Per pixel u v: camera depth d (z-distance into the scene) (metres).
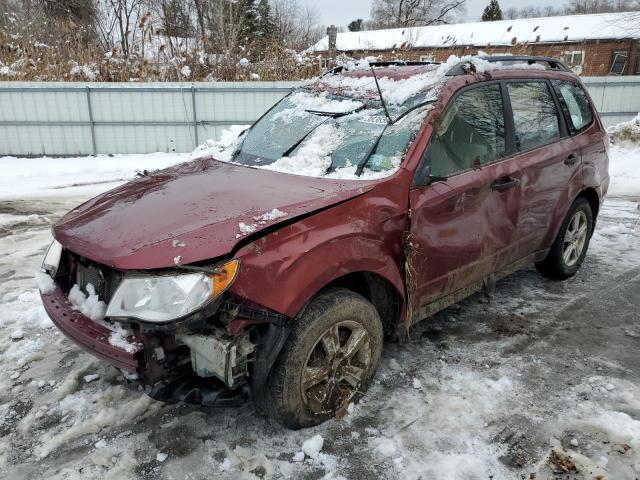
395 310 3.19
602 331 3.91
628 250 5.68
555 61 4.58
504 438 2.76
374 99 3.64
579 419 2.90
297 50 18.78
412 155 3.10
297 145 3.55
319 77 4.36
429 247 3.17
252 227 2.46
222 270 2.33
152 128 12.98
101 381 3.25
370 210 2.84
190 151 13.28
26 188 9.27
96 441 2.74
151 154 13.00
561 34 31.45
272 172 3.28
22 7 17.83
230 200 2.79
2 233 6.39
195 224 2.54
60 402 3.06
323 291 2.78
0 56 14.76
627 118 14.35
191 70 15.20
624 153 11.57
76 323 2.58
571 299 4.46
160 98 12.77
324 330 2.68
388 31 34.12
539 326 3.98
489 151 3.61
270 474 2.52
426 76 3.62
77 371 3.34
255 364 2.50
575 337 3.82
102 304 2.60
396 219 2.96
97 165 11.43
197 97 12.93
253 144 3.84
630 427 2.81
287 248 2.51
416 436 2.77
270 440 2.74
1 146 12.53
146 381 2.44
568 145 4.31
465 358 3.53
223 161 3.73
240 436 2.77
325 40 30.64
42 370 3.38
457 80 3.46
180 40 16.56
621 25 30.19
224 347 2.36
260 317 2.43
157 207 2.81
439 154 3.25
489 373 3.35
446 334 3.85
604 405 3.03
